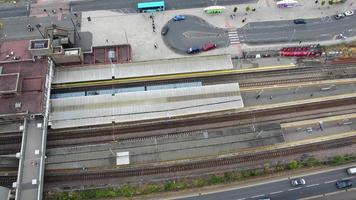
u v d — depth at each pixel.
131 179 93.81
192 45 113.88
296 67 111.56
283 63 112.31
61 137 97.00
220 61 107.50
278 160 98.12
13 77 92.81
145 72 104.25
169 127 99.88
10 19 116.06
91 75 103.06
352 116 105.62
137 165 95.12
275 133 100.44
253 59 112.25
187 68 105.62
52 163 93.50
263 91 107.38
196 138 98.62
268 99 106.31
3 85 91.38
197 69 105.75
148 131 99.06
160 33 115.38
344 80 111.00
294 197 94.69
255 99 106.06
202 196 93.56
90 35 113.94
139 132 98.81
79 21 116.38
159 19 118.00
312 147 100.19
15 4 119.00
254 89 107.62
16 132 96.50
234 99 101.62
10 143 95.75
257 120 103.06
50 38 104.00
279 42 115.88
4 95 92.62
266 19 119.94
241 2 122.88
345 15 121.56
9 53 99.81
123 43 113.19
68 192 91.50
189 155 96.62
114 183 93.31
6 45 101.62
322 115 105.31
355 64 113.94
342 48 116.06
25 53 100.12
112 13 118.31
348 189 96.12
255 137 99.56
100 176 93.44
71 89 103.69
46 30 107.19
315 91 108.69
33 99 93.00
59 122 96.19
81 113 97.31
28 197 85.75
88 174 93.25
